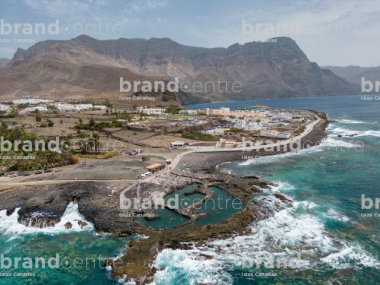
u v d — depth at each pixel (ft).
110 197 267.59
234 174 349.41
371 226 217.36
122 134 614.75
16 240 208.23
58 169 358.02
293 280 161.58
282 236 205.26
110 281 162.40
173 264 175.94
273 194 282.56
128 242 200.23
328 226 218.38
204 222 225.76
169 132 642.22
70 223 228.02
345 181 316.40
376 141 527.81
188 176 336.08
